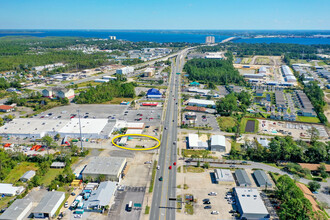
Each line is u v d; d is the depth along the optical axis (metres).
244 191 102.44
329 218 91.00
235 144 150.75
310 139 156.38
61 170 121.00
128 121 183.50
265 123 184.88
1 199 100.38
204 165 125.00
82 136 156.00
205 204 98.75
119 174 113.44
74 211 93.69
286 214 87.81
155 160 131.25
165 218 90.75
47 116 191.38
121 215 92.00
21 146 143.88
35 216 90.56
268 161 132.88
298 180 115.62
